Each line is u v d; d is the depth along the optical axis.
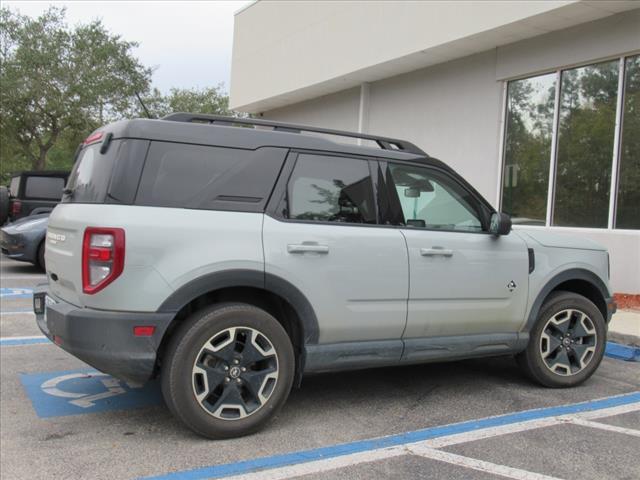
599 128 9.03
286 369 3.78
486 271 4.46
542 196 9.94
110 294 3.35
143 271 3.38
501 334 4.62
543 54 9.73
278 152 3.91
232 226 3.62
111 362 3.37
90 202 3.58
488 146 10.86
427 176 4.46
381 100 13.61
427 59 11.66
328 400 4.48
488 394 4.70
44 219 11.20
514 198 10.45
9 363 5.23
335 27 13.58
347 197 4.09
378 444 3.65
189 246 3.49
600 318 4.96
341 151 4.14
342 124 15.12
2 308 7.71
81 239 3.45
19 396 4.39
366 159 4.22
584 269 4.94
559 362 4.84
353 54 12.95
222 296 3.79
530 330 4.75
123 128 3.62
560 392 4.81
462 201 4.57
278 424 3.95
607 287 5.12
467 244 4.42
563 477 3.25
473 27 9.85
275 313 4.02
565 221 9.55
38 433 3.71
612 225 8.78
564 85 9.57
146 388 4.61
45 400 4.31
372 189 4.20
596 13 8.63
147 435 3.70
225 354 3.58
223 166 3.74
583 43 9.09
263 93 16.78
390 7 11.82
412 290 4.16
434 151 12.12
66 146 27.48
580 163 9.31
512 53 10.27
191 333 3.48
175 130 3.67
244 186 3.75
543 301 4.79
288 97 16.25
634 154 8.55
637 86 8.51
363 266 3.99
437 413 4.24
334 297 3.90
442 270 4.28
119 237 3.34
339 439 3.72
